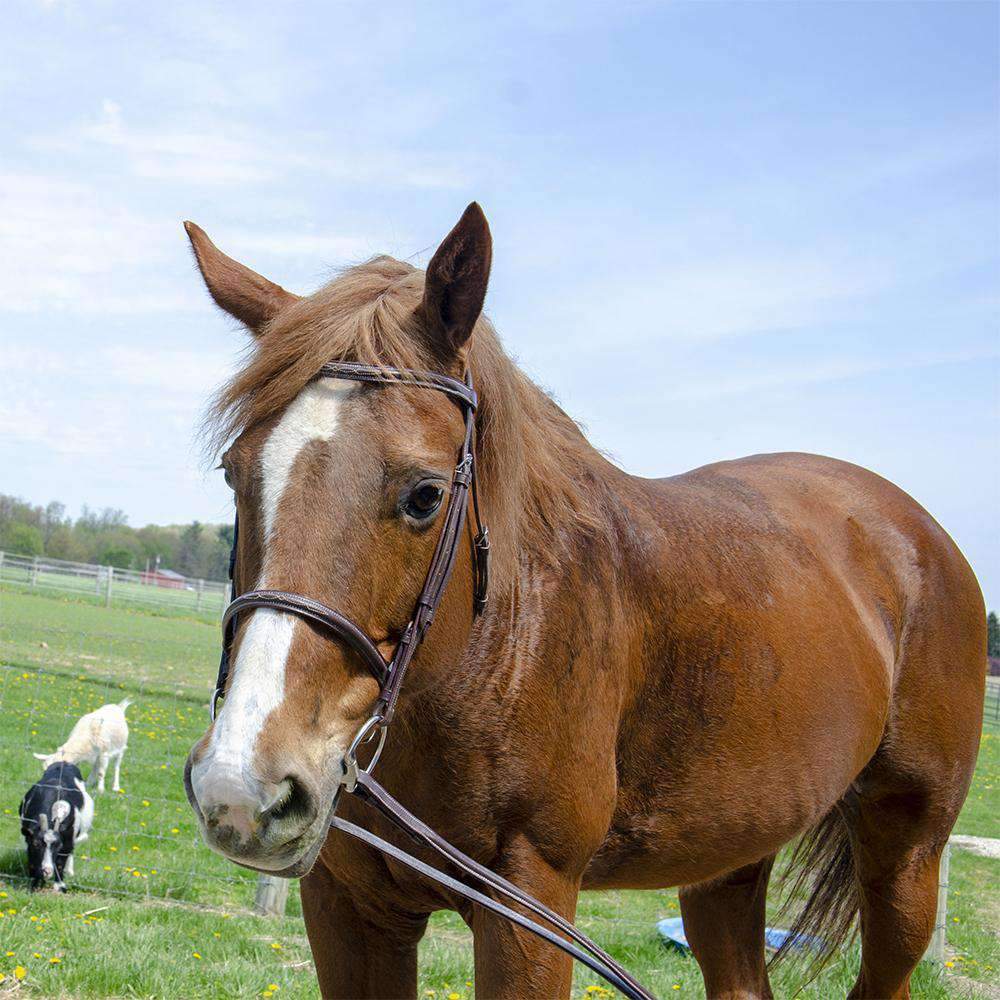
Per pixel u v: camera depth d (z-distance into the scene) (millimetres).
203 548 69562
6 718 12172
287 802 1712
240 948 5246
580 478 2621
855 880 3596
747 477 3496
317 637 1771
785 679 2857
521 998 2207
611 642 2465
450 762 2240
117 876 6914
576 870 2369
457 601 2094
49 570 33625
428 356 2033
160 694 15211
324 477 1831
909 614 3502
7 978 4336
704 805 2717
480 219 1989
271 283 2352
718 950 3436
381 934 2492
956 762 3502
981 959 6773
